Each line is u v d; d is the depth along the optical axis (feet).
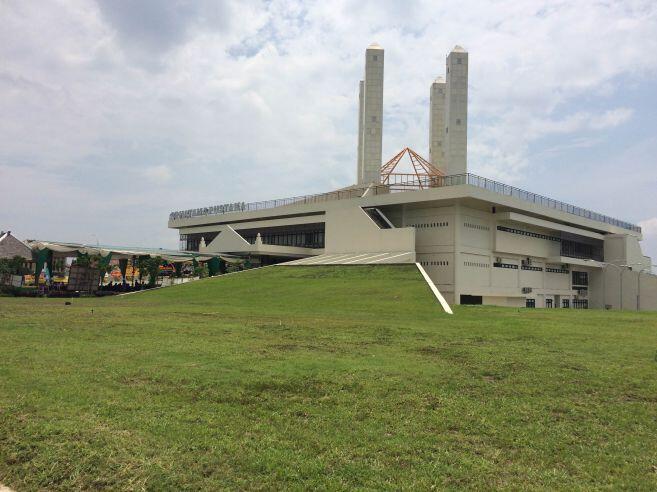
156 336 58.23
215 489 19.34
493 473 21.08
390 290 135.13
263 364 40.83
